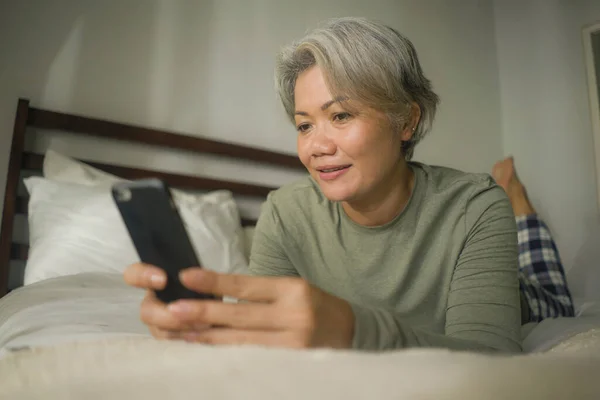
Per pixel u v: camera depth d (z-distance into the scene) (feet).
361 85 2.23
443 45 9.41
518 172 9.61
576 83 8.81
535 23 9.58
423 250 2.62
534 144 9.41
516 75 9.87
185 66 6.14
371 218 2.65
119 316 2.36
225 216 5.29
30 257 3.98
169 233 1.26
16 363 0.99
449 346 1.60
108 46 5.57
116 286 3.44
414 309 2.62
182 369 0.80
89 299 2.71
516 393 0.73
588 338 1.64
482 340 2.02
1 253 4.36
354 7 8.18
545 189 9.09
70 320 2.24
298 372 0.75
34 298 2.83
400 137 2.52
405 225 2.61
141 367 0.85
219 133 6.33
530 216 6.05
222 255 4.66
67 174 4.62
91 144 5.28
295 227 2.90
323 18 7.70
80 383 0.79
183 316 1.16
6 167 4.79
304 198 2.97
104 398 0.70
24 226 4.84
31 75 5.04
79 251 3.94
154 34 5.94
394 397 0.66
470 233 2.52
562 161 8.89
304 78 2.37
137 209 1.27
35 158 4.79
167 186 1.25
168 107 5.93
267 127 6.81
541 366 0.87
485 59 10.06
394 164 2.47
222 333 1.20
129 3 5.79
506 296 2.26
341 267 2.76
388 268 2.66
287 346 1.15
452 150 9.13
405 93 2.43
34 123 4.79
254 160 6.39
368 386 0.69
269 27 7.05
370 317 1.34
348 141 2.28
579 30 8.86
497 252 2.40
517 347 2.05
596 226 8.23
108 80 5.52
